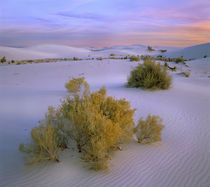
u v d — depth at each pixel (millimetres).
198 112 7027
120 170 3367
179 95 9891
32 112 6723
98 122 3482
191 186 3041
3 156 3664
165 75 11281
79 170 3268
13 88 12672
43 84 15234
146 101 8492
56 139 3561
